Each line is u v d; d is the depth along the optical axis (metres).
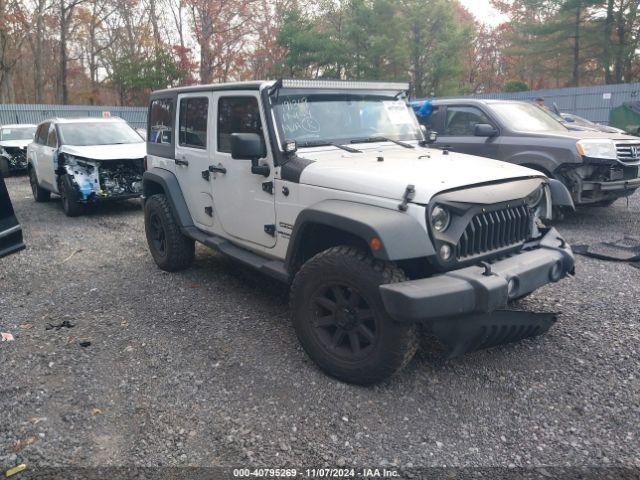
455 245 3.38
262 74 40.16
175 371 3.93
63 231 8.82
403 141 4.92
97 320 4.90
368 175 3.65
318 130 4.49
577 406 3.40
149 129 6.41
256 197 4.52
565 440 3.09
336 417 3.33
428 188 3.35
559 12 30.95
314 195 3.92
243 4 38.47
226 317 4.88
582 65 33.94
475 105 8.59
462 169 3.84
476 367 3.88
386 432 3.19
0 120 26.23
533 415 3.32
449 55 34.66
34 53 40.03
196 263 6.53
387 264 3.42
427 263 3.47
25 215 10.38
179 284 5.79
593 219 8.58
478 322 3.44
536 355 4.04
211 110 5.01
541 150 7.77
